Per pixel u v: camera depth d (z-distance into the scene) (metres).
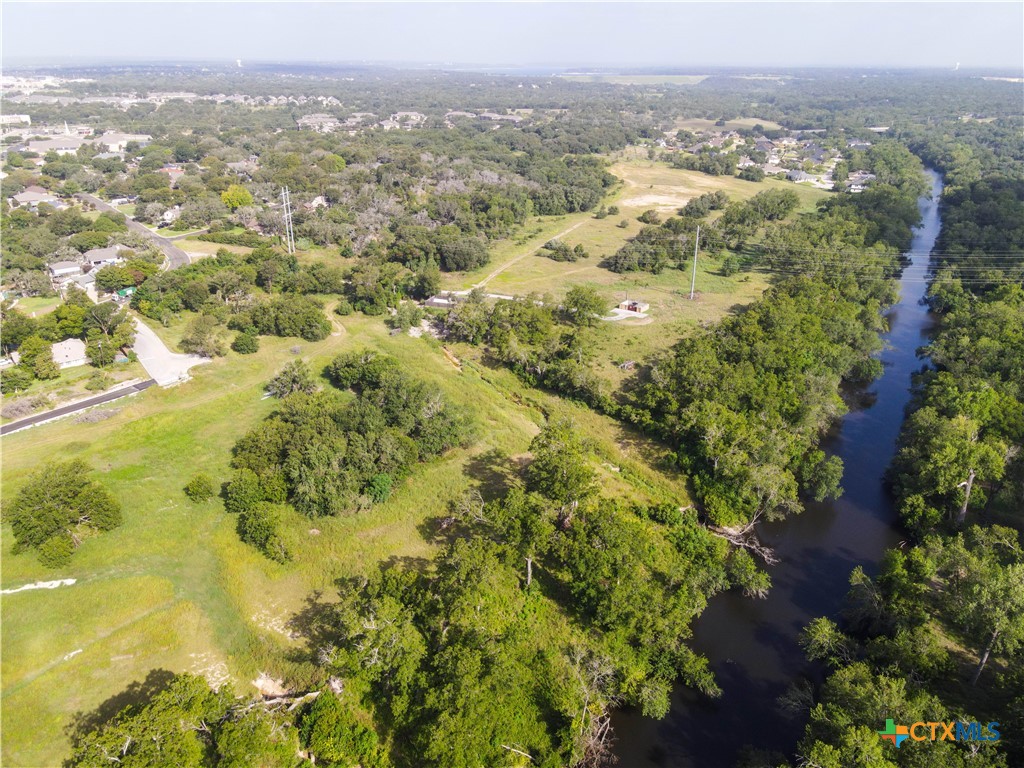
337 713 48.34
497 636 52.97
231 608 59.81
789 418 84.31
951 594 55.94
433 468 80.25
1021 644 48.62
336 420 81.12
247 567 64.62
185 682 45.44
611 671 51.81
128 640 56.34
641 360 106.44
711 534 70.88
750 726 50.84
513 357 105.25
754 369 91.75
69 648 55.47
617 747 49.19
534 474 70.69
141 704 46.91
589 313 118.75
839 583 65.56
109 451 82.38
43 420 89.12
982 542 59.94
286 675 53.12
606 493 75.88
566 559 59.94
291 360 109.25
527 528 62.19
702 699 53.19
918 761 38.97
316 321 118.19
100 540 66.94
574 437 74.44
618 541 59.75
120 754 40.44
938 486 68.12
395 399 83.75
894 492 76.56
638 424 88.38
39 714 50.03
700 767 47.75
